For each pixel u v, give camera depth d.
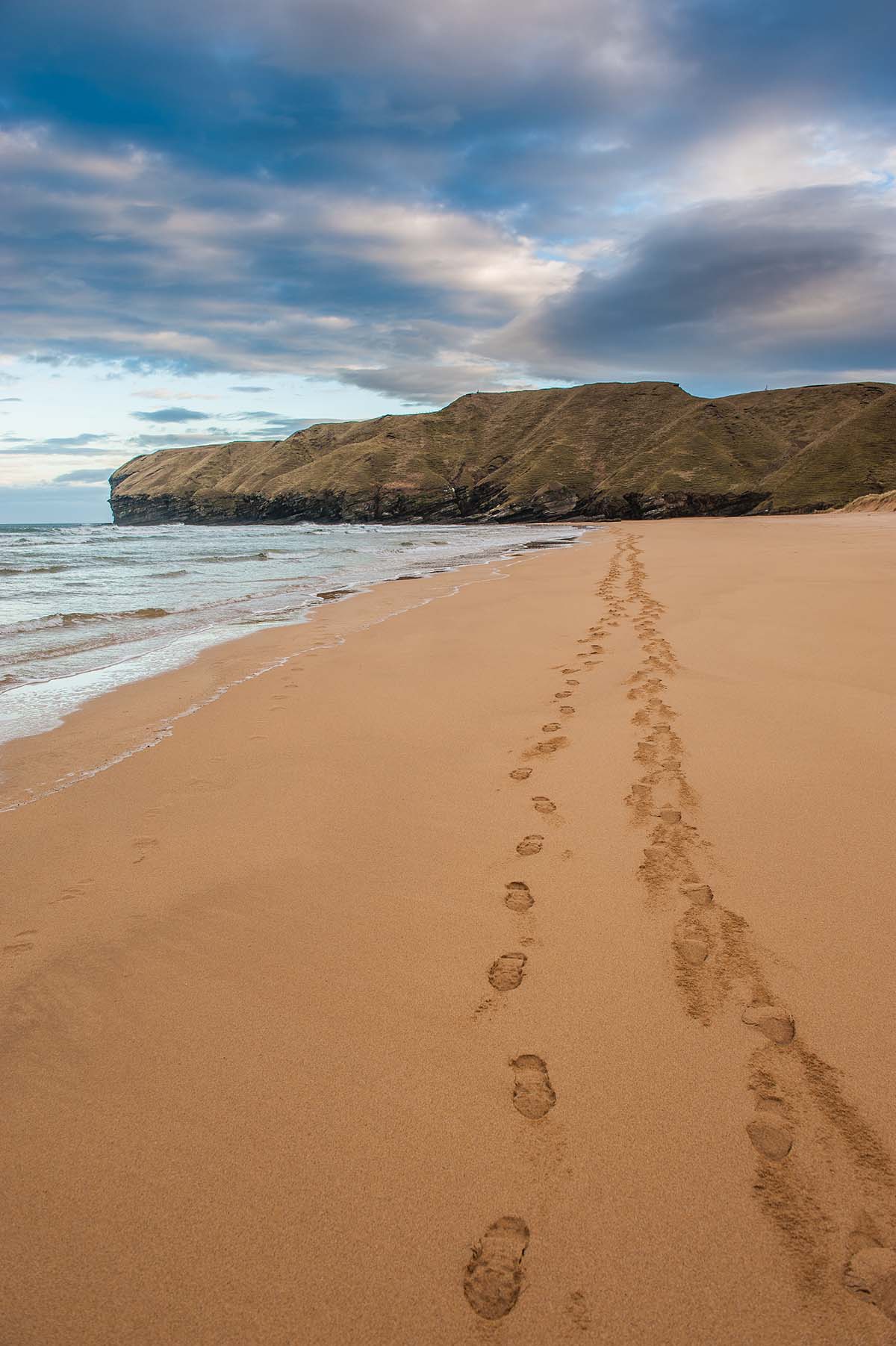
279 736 5.33
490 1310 1.51
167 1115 2.03
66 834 3.85
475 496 105.50
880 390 100.62
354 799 4.13
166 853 3.59
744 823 3.49
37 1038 2.35
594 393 121.44
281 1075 2.16
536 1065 2.15
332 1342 1.47
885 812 3.48
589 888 3.07
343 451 123.94
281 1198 1.77
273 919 2.98
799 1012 2.29
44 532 62.00
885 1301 1.49
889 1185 1.73
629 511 88.69
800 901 2.85
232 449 163.25
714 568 13.61
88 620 11.45
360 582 16.94
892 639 6.57
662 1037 2.23
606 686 5.95
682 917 2.82
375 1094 2.07
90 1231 1.71
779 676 5.70
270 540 42.81
